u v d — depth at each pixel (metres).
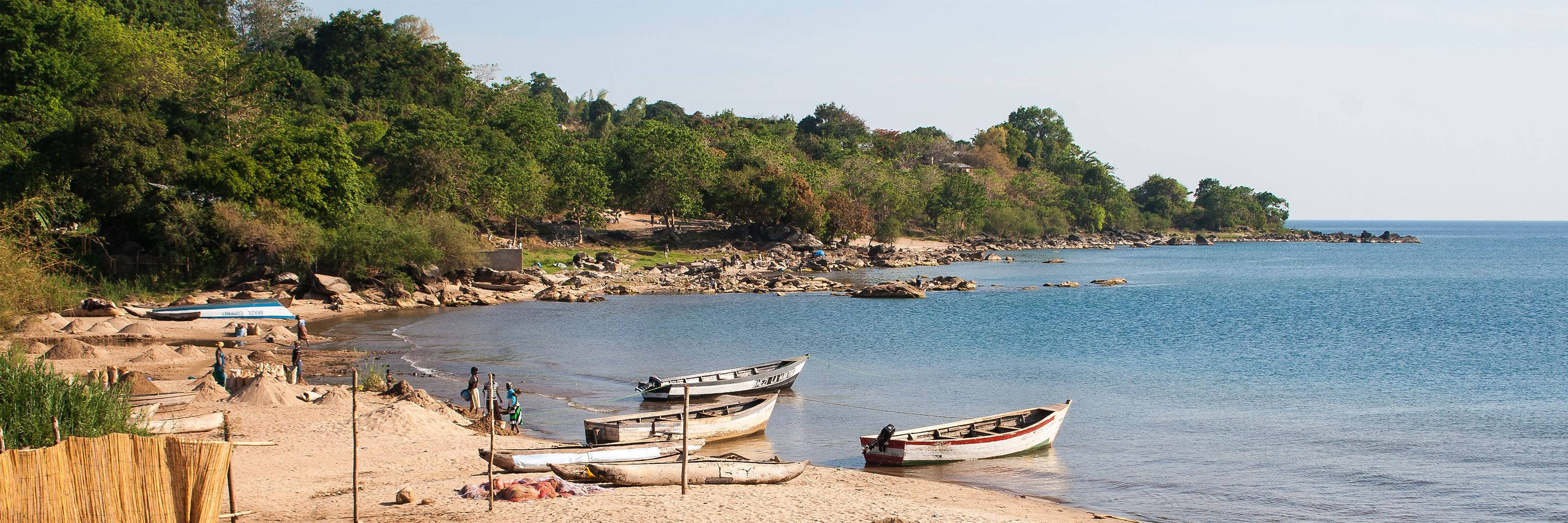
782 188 135.50
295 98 130.62
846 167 169.88
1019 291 99.19
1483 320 78.81
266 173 78.12
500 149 115.62
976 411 40.34
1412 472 29.48
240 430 29.92
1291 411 39.66
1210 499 26.50
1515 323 76.56
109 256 72.81
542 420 36.97
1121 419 37.84
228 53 118.38
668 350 57.78
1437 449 32.53
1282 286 113.75
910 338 64.44
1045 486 27.84
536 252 113.38
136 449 14.82
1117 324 73.25
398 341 59.53
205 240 74.50
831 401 42.50
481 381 45.16
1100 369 51.59
